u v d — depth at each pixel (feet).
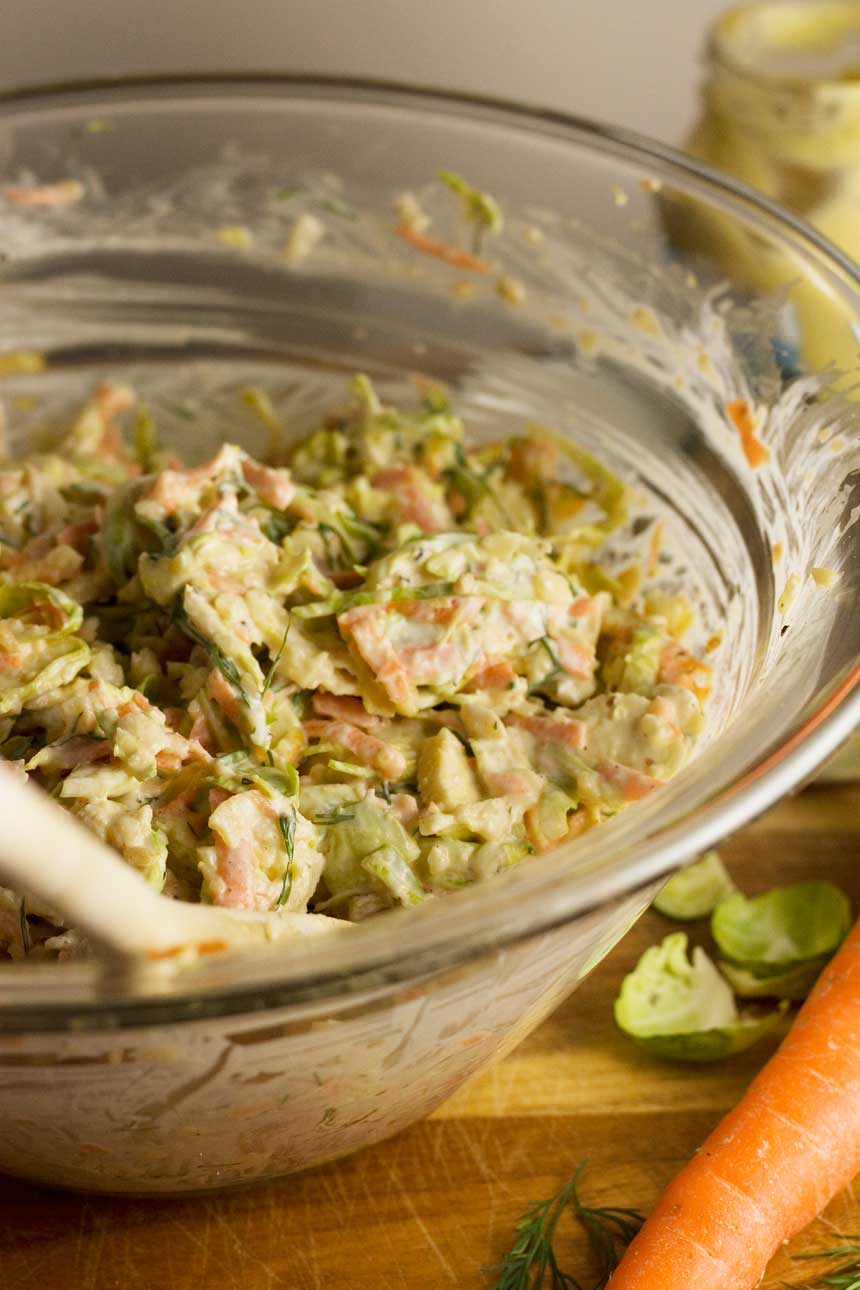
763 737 1.44
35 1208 1.67
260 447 2.06
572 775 1.65
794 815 1.97
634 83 2.65
